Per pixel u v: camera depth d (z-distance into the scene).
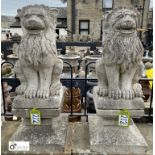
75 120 2.41
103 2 11.00
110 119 1.80
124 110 1.69
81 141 1.88
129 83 1.74
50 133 1.81
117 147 1.70
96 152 1.71
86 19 11.23
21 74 1.79
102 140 1.72
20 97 1.75
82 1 11.02
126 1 10.85
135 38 1.58
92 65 4.62
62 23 12.85
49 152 1.72
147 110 2.69
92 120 2.09
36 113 1.71
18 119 2.51
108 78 1.70
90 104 3.21
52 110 1.71
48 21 1.61
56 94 1.76
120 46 1.56
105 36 1.63
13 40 6.47
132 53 1.56
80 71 4.30
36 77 1.75
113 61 1.59
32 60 1.60
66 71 4.66
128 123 1.74
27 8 1.58
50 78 1.77
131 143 1.70
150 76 3.04
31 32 1.59
